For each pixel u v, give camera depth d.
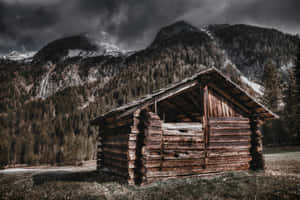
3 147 58.91
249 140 15.35
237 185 10.36
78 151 74.44
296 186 9.66
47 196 9.95
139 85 179.75
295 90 48.41
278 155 28.89
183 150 13.07
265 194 8.86
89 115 131.88
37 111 168.62
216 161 13.96
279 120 57.44
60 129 115.19
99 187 11.34
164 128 12.70
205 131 14.03
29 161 75.19
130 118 13.12
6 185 13.69
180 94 14.89
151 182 11.77
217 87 14.96
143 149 11.83
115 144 15.12
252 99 14.91
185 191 9.81
